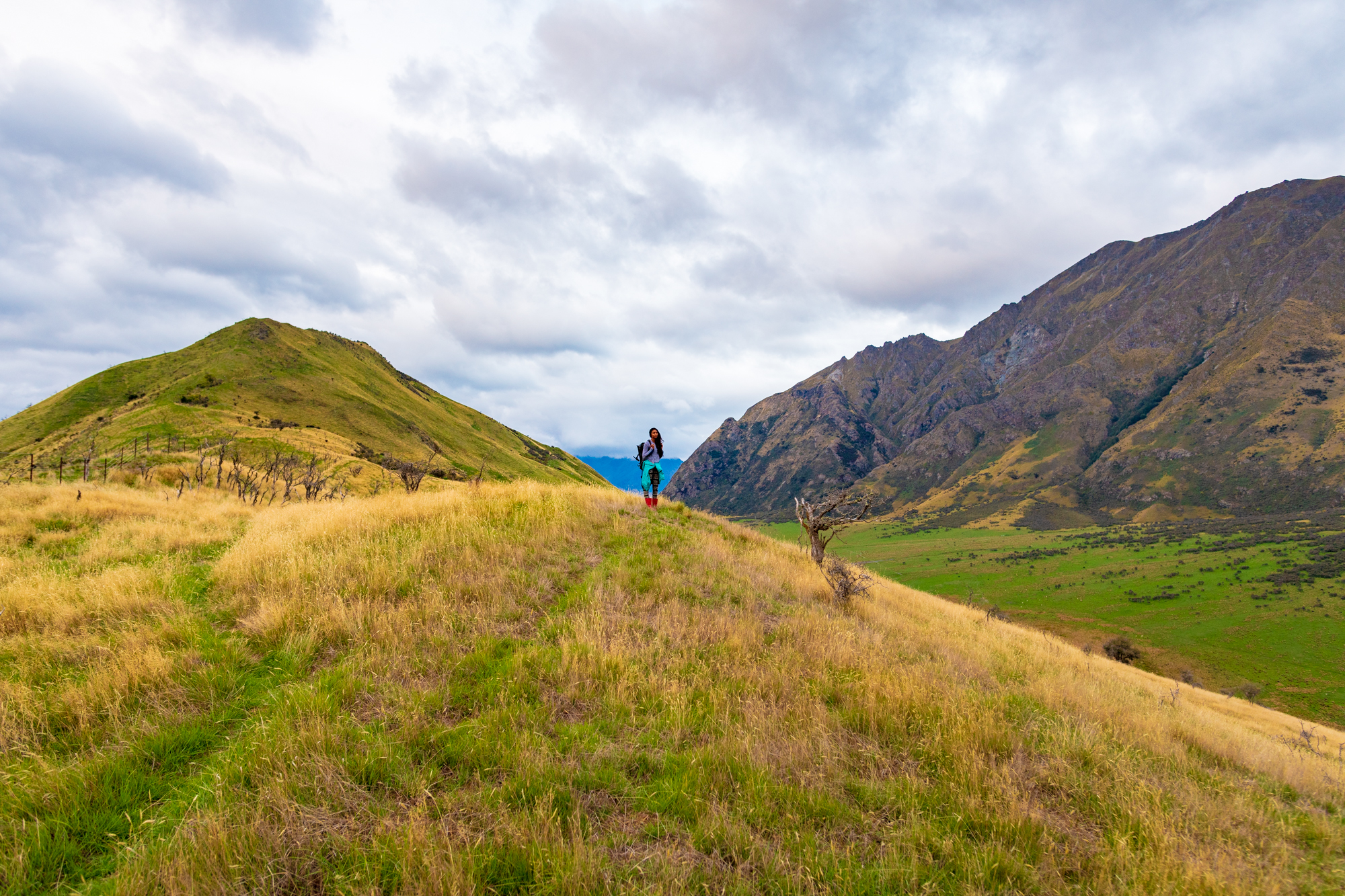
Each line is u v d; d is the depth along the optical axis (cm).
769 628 841
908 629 1068
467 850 310
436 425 19762
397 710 464
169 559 926
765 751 459
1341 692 7712
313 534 941
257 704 478
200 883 285
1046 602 13150
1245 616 10769
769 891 321
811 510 1277
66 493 1391
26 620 608
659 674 594
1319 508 19562
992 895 337
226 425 10412
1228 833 467
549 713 491
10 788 342
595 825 366
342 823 333
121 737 404
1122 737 684
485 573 813
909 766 489
